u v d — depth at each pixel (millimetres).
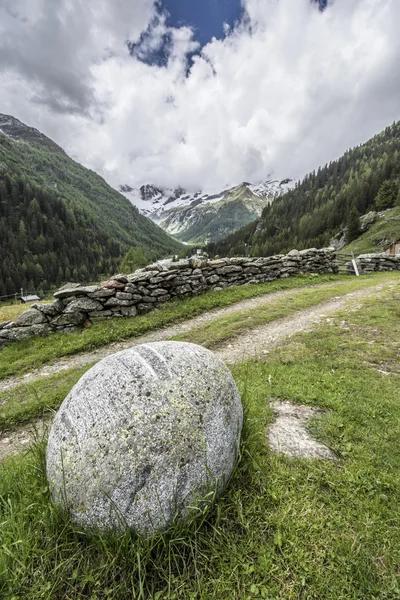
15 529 2033
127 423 2031
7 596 1688
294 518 2168
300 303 10398
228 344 7262
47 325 8625
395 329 6777
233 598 1701
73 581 1812
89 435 2045
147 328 8797
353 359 5426
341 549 1948
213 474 2176
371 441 3078
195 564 1822
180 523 2008
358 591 1721
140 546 1863
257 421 3355
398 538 2031
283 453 2852
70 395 2377
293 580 1787
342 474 2592
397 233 63875
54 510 2035
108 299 9258
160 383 2230
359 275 18391
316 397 4062
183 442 2053
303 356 5844
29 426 4898
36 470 2531
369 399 3963
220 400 2379
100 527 1918
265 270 14383
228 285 12844
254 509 2242
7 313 15117
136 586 1773
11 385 6312
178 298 10867
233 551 1928
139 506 1903
